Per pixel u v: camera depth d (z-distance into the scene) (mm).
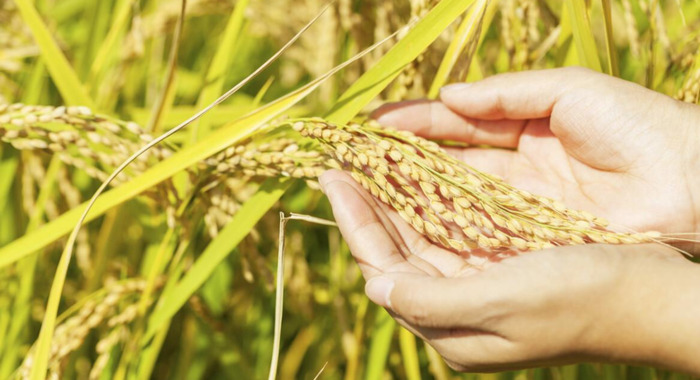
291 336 812
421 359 768
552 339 569
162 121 650
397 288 579
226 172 604
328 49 703
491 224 585
